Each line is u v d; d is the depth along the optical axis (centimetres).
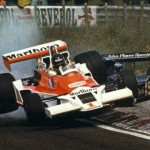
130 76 3941
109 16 9400
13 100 4059
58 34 8888
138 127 3438
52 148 3102
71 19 9600
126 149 3019
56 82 3866
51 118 3562
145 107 4056
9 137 3406
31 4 10675
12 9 9825
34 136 3403
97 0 11181
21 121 3922
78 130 3481
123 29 8056
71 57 6969
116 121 3612
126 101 4034
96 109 3556
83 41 7719
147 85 4281
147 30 7919
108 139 3228
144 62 5950
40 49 4181
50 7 9644
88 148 3069
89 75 4019
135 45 7131
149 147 3042
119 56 4666
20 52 4238
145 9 9150
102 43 7369
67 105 3572
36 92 3959
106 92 4075
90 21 9556
